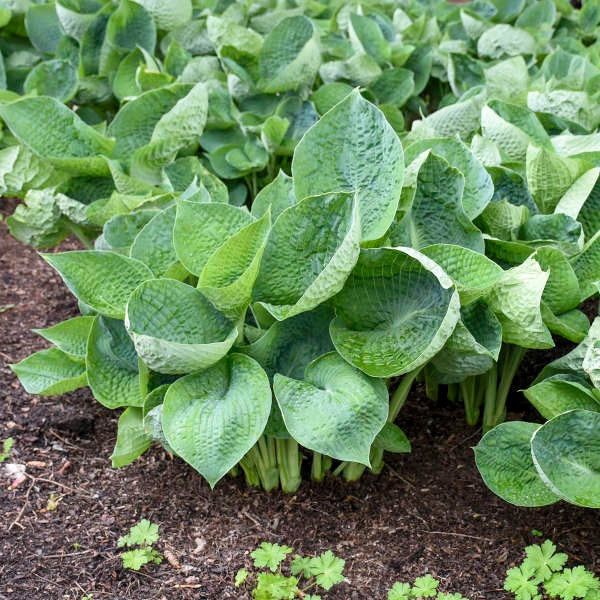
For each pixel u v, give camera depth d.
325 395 1.82
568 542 1.97
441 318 1.83
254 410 1.80
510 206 2.02
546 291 1.97
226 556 1.96
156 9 2.72
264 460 2.03
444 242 1.97
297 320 1.92
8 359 2.45
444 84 3.01
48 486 2.11
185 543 1.99
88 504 2.07
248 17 3.03
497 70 2.61
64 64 2.61
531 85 2.59
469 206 2.00
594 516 2.01
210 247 1.91
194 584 1.92
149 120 2.37
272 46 2.60
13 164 2.31
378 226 1.87
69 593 1.90
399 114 2.62
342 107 1.92
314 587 1.91
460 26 3.11
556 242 2.00
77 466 2.15
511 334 1.93
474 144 2.22
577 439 1.84
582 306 2.45
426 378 2.23
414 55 2.88
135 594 1.90
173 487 2.09
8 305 2.66
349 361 1.83
